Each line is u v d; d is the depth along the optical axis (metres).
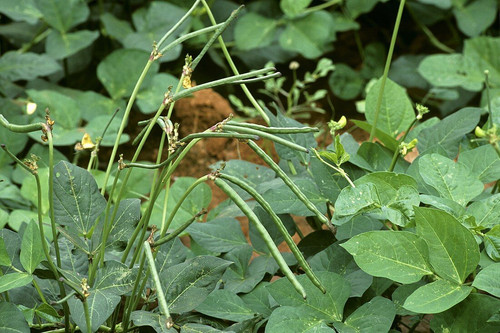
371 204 1.60
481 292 1.67
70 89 2.92
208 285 1.58
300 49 3.27
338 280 1.61
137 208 1.65
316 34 3.29
